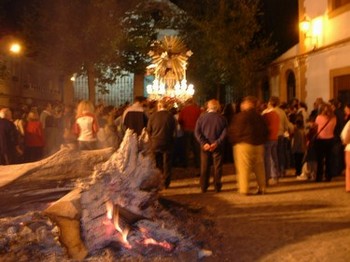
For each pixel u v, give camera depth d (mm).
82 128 10961
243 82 24906
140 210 7066
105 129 12508
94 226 6523
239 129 10961
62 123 14891
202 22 25734
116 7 21922
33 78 25109
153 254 6555
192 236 7395
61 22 21375
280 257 6703
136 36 26172
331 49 18156
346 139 11031
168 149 11773
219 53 24906
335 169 12727
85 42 21406
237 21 24984
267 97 26609
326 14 18609
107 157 7801
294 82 22531
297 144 13250
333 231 7910
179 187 12211
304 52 20562
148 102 16125
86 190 6645
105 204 6637
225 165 16250
